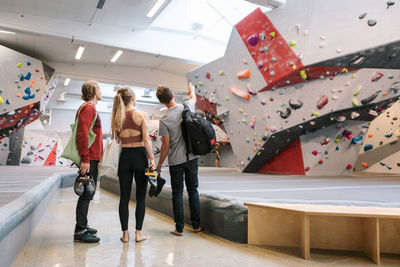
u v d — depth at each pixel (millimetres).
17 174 5953
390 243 1861
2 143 13547
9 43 9305
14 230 1695
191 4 9109
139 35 9328
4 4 7355
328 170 6148
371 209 1847
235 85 6406
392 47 4312
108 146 6891
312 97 5367
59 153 15398
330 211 1753
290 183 4090
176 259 1792
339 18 4656
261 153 6422
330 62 4828
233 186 3633
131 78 12859
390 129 8906
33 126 15875
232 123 6816
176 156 2443
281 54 5289
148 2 7457
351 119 5625
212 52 10414
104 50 10297
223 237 2281
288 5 5152
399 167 8594
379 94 4895
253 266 1653
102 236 2406
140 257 1837
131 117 2326
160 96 2475
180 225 2418
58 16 8148
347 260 1746
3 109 8992
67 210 3795
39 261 1742
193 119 2365
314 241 1990
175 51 9805
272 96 5820
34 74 9547
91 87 2281
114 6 7664
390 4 4223
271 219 2090
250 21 5703
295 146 6273
